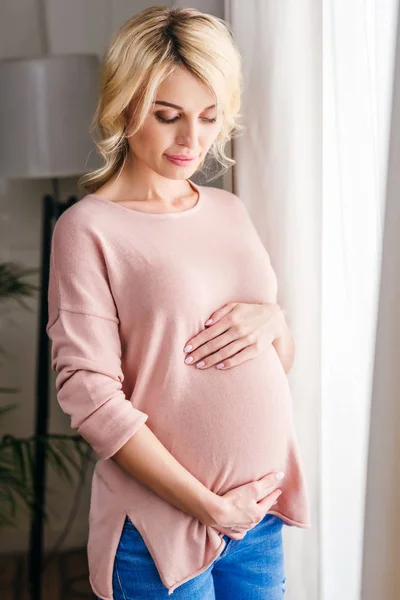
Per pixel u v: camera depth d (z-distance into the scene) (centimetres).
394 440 138
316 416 176
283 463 154
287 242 174
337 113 160
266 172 175
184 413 145
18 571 274
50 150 224
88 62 222
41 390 241
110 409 139
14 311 277
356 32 156
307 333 174
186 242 151
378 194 153
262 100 174
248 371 149
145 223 149
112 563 146
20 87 223
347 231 162
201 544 144
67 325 142
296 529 180
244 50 175
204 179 192
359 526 174
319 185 169
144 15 144
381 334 137
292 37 168
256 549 157
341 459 175
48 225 238
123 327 146
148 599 145
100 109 151
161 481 140
